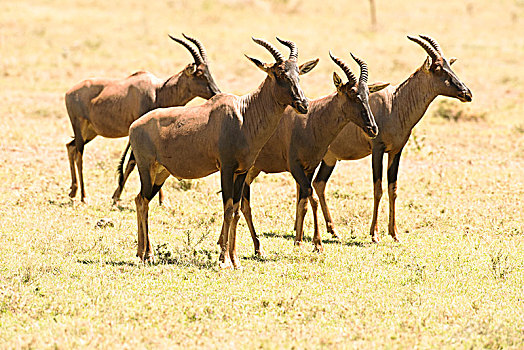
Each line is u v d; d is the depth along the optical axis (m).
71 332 21.36
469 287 26.77
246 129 27.56
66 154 51.44
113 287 25.53
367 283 26.98
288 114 31.08
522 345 21.27
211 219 36.09
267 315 23.27
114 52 93.19
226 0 130.12
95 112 39.66
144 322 22.39
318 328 22.25
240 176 28.75
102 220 34.53
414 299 25.05
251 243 32.94
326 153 34.66
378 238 34.19
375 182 34.12
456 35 117.38
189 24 114.31
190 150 28.22
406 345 20.92
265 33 110.75
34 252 29.56
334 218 37.69
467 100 33.34
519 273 28.64
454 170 49.34
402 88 34.12
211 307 23.72
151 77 39.75
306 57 96.06
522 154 55.59
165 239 32.72
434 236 34.72
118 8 122.81
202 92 39.22
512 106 75.00
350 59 96.06
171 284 26.12
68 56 89.31
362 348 20.69
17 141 53.59
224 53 96.25
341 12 134.25
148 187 29.38
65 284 25.67
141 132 29.14
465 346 21.06
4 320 22.41
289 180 45.47
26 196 39.44
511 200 41.50
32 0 122.75
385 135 33.75
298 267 28.72
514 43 111.75
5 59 85.44
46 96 71.56
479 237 34.47
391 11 138.50
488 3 148.62
